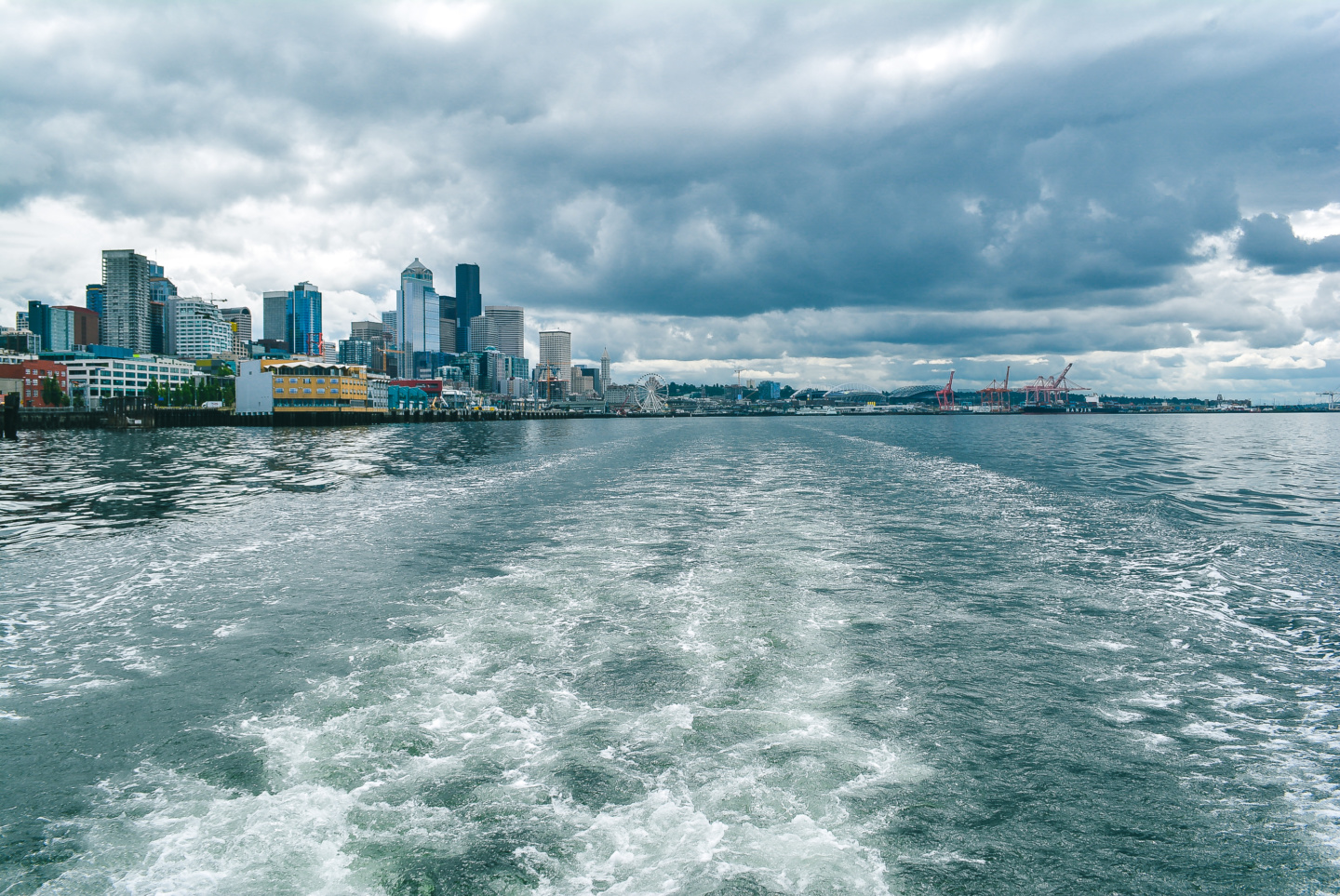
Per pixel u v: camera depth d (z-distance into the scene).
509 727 10.92
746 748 10.27
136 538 26.75
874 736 10.69
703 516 30.73
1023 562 21.83
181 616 16.92
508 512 32.59
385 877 7.59
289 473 54.88
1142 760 10.16
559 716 11.26
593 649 14.23
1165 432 149.38
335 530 28.00
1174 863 8.03
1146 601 17.75
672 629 15.41
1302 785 9.55
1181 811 8.97
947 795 9.22
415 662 13.64
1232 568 21.19
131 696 12.33
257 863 7.86
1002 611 16.84
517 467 59.69
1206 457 69.94
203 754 10.24
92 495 40.34
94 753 10.36
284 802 9.00
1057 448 88.06
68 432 149.00
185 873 7.70
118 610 17.42
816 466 59.03
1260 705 11.95
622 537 26.02
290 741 10.58
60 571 21.48
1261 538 25.77
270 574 20.91
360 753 10.18
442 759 9.96
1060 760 10.12
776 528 27.80
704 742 10.41
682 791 9.18
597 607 17.12
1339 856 8.12
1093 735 10.88
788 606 17.16
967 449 84.81
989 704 11.84
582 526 28.52
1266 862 8.05
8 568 21.88
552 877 7.57
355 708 11.62
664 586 18.97
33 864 7.87
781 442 107.06
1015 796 9.22
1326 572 20.72
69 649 14.74
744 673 13.02
